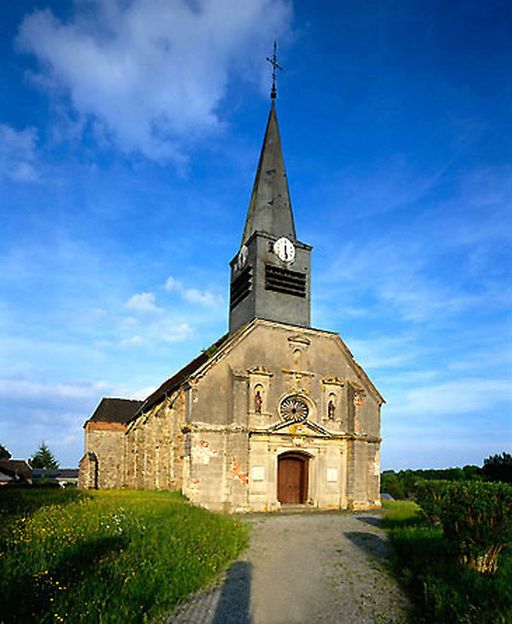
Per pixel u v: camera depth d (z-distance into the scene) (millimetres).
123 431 43969
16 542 11062
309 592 10438
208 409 23562
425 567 11062
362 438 26938
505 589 8852
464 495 10828
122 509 15898
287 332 26906
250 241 28250
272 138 31203
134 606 8383
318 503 25375
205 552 12164
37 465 97125
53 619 7434
